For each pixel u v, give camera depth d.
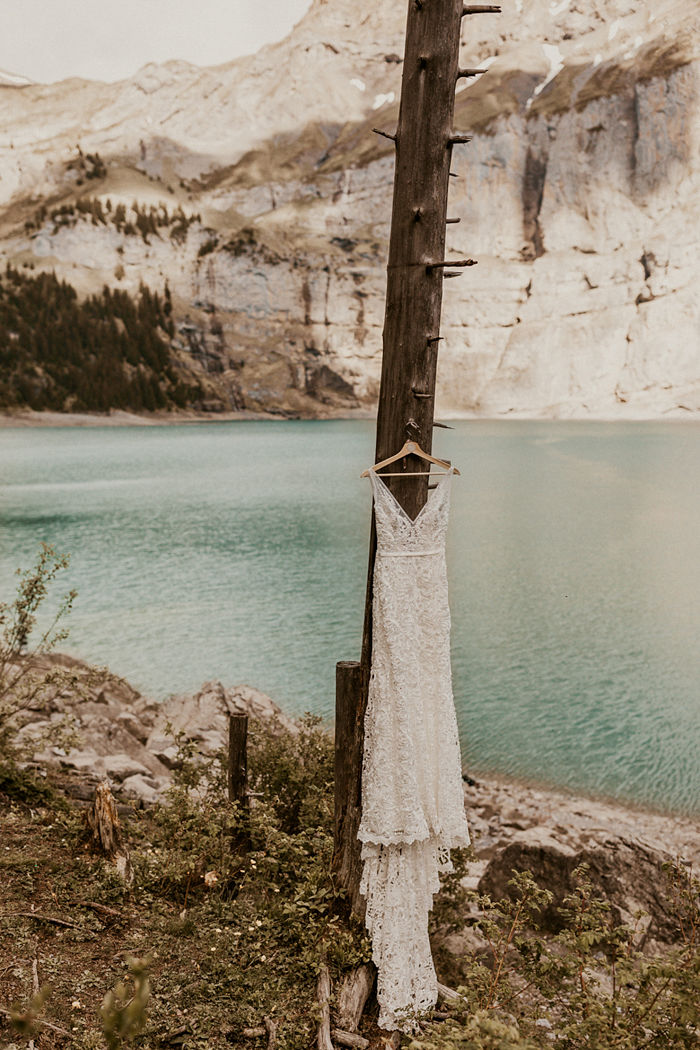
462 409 187.88
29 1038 3.61
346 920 4.77
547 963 4.19
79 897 5.09
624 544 32.59
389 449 4.58
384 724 4.47
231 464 74.69
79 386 183.62
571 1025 3.61
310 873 5.08
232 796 6.14
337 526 36.69
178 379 196.50
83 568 27.44
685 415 174.25
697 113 195.00
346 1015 4.24
